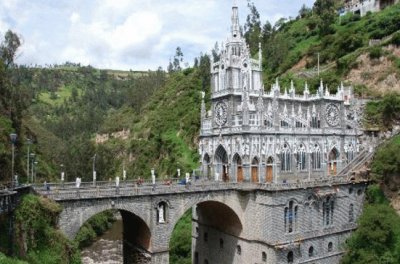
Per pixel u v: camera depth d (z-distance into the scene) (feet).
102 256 314.96
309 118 266.57
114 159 570.46
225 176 253.44
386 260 225.56
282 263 216.74
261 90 245.86
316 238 236.22
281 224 219.41
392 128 312.71
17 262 127.24
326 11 501.97
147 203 197.67
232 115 244.01
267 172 237.86
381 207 243.81
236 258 237.45
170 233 205.05
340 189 250.57
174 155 474.08
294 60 474.49
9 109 254.27
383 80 354.74
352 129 285.84
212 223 259.80
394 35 375.66
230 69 244.22
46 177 354.33
